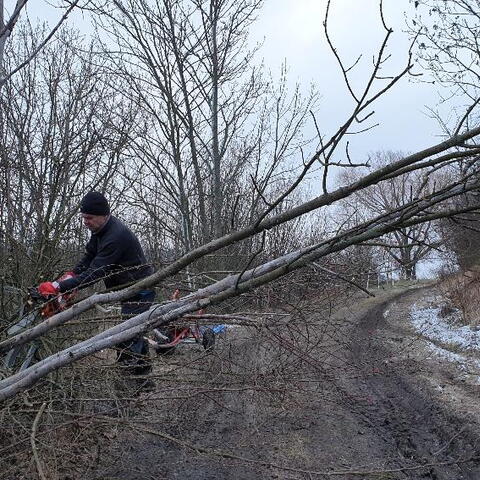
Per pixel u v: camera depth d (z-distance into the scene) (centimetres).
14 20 333
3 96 701
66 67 799
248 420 529
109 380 436
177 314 344
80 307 378
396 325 1714
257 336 442
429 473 546
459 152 289
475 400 823
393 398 787
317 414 586
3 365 453
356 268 406
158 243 981
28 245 571
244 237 334
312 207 313
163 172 1174
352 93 278
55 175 610
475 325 1580
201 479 438
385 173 295
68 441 417
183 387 451
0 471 396
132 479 425
